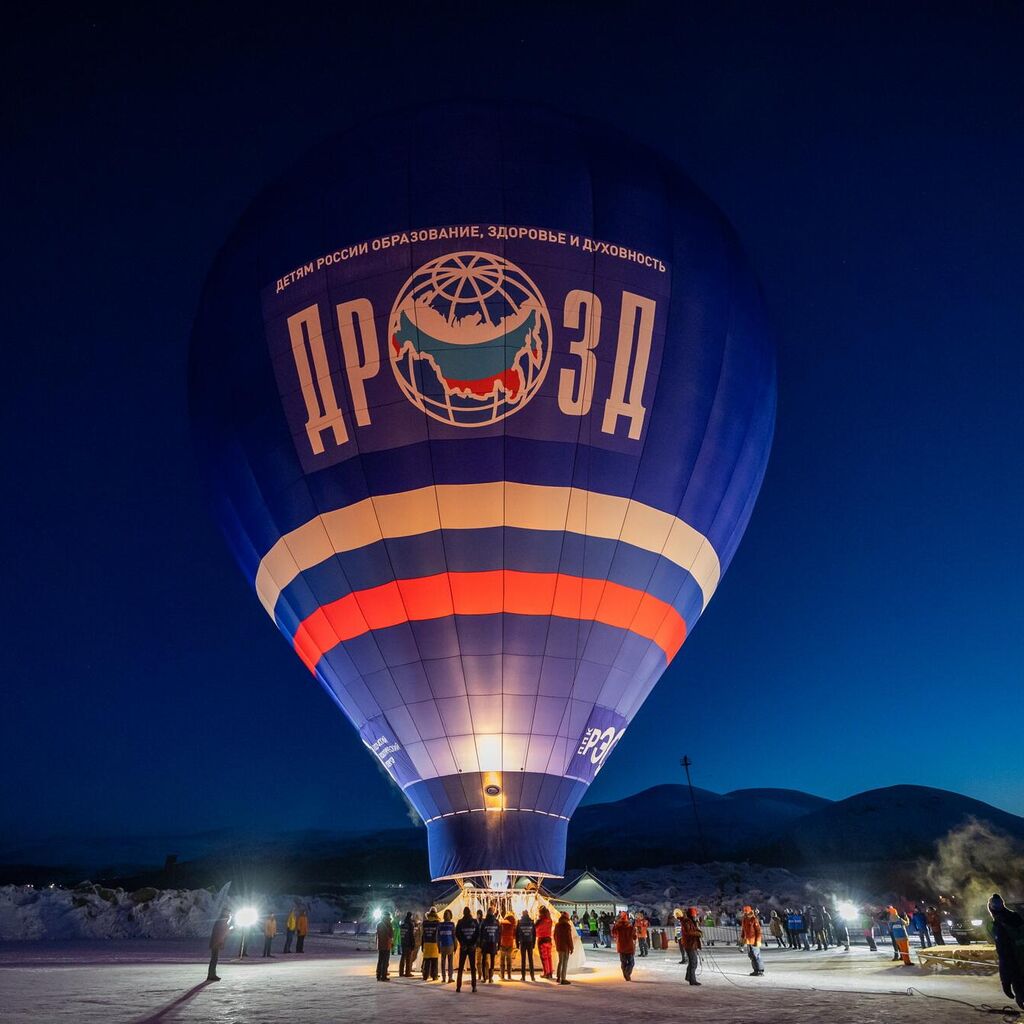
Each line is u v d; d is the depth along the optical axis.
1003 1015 11.10
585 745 19.81
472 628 19.30
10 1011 11.63
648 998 13.59
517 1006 12.52
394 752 20.05
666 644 21.34
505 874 18.95
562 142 21.42
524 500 19.31
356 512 19.75
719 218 23.16
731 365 21.62
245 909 25.95
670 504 20.59
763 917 52.34
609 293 20.14
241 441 21.30
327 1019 10.98
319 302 20.33
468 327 19.52
